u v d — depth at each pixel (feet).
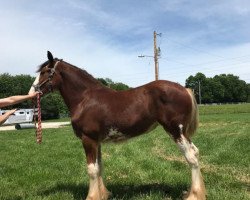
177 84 22.22
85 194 24.80
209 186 25.16
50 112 184.55
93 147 22.54
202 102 481.87
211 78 484.33
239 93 485.97
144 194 23.77
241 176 29.27
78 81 23.35
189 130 22.30
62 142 58.03
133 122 22.02
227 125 92.63
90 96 22.94
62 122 141.38
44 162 38.22
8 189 27.17
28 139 64.90
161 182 27.40
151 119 22.15
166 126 21.83
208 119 122.62
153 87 21.99
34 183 28.76
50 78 23.77
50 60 23.84
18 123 103.55
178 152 43.80
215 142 52.03
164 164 33.58
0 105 21.12
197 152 21.94
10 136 74.28
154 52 126.72
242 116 142.20
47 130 90.02
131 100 22.20
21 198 24.86
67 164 36.40
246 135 61.98
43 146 53.42
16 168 35.01
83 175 30.86
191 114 21.97
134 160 37.06
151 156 39.93
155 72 127.44
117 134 22.48
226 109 204.74
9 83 199.52
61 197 24.16
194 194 21.07
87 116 22.49
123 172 32.07
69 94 23.50
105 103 22.44
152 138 61.46
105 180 28.73
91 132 22.47
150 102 21.94
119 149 47.21
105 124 22.29
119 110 22.15
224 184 25.88
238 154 39.24
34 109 25.29
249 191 24.54
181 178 27.91
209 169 32.50
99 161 23.35
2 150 50.06
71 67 23.72
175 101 21.48
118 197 23.77
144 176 29.37
